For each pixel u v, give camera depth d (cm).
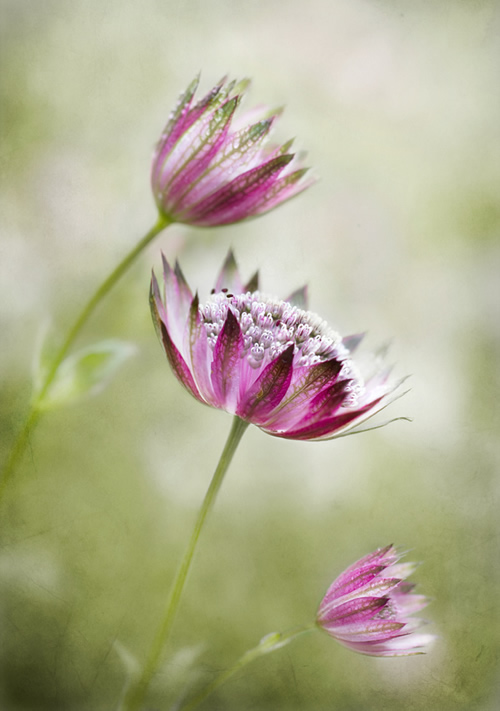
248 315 29
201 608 37
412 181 48
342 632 28
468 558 40
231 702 36
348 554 40
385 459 43
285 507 41
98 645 35
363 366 30
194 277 39
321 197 47
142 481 38
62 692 34
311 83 46
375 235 47
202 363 27
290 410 27
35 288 36
